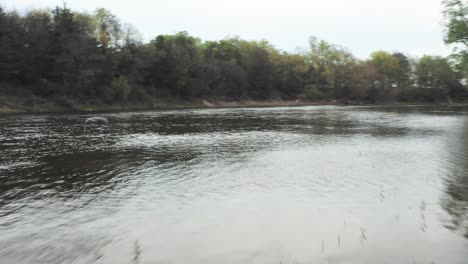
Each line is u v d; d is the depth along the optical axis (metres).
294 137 31.84
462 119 54.19
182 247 9.24
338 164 19.83
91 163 19.84
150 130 36.97
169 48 104.31
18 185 15.24
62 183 15.57
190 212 11.94
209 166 19.22
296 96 139.38
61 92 72.44
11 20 69.44
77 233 10.21
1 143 27.03
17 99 65.19
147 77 100.12
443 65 144.38
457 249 9.01
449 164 19.64
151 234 10.10
